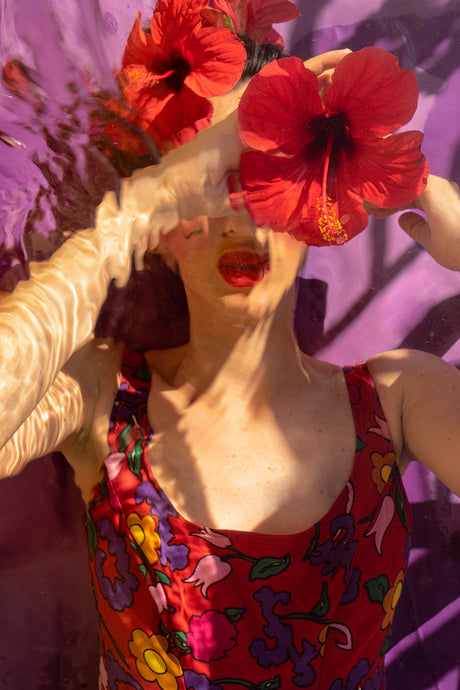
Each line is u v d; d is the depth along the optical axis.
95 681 1.13
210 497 0.78
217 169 0.63
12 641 1.13
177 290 0.99
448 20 1.07
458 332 1.13
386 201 0.64
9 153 0.88
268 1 0.76
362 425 0.82
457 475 0.83
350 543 0.78
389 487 0.81
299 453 0.81
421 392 0.85
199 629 0.77
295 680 0.79
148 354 0.90
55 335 0.59
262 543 0.76
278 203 0.64
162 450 0.81
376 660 0.84
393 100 0.60
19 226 0.90
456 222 0.81
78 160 0.80
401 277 1.12
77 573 1.11
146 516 0.78
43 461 1.07
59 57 0.87
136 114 0.70
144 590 0.78
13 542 1.09
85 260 0.62
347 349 1.14
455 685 1.18
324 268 1.12
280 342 0.82
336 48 1.09
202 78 0.66
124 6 0.96
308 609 0.78
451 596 1.16
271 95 0.60
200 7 0.67
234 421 0.82
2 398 0.55
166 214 0.66
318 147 0.63
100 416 0.83
